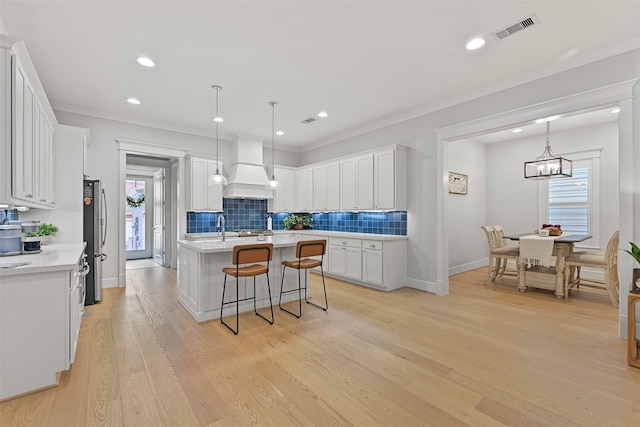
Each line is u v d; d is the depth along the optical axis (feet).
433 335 9.50
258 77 11.34
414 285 15.46
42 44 9.05
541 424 5.48
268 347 8.66
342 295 14.20
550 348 8.55
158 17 7.85
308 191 20.98
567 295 13.84
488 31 8.54
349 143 19.07
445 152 14.10
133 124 16.07
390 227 16.79
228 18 7.92
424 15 7.84
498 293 14.51
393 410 5.90
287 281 13.06
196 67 10.53
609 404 6.03
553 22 8.12
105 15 7.74
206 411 5.86
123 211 15.64
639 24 8.18
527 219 20.08
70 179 11.78
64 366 6.68
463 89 12.49
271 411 5.87
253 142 19.69
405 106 14.48
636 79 8.85
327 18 7.95
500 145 21.36
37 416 5.65
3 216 9.78
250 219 21.07
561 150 18.45
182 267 12.56
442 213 14.14
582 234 17.71
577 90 10.08
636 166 9.00
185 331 9.79
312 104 14.11
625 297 9.19
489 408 5.94
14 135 6.57
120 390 6.52
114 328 9.98
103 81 11.59
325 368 7.48
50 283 6.56
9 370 6.16
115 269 15.47
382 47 9.34
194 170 17.71
